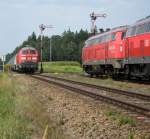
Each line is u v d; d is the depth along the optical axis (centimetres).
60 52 19512
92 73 5431
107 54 4519
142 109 1769
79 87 3356
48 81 4150
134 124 1423
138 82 3884
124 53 3962
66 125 1473
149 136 1202
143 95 2339
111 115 1656
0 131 1152
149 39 3350
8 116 1411
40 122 1404
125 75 4084
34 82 4103
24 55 7075
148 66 3434
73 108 1934
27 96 2322
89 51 5369
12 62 9031
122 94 2583
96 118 1592
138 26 3612
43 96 2591
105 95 2567
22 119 1394
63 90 3038
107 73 4691
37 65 7125
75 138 1240
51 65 13788
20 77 5138
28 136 1172
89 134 1287
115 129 1352
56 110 1878
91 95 2520
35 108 1698
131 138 1177
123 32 4112
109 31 4544
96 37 5059
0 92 2389
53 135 1185
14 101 1877
